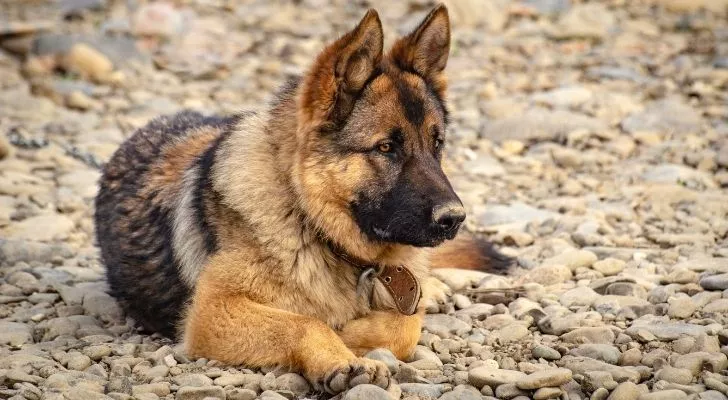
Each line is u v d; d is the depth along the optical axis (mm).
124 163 8789
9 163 12117
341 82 6844
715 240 9750
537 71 17219
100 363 6879
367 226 7008
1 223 10180
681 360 6578
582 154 12836
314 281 7051
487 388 6309
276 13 20844
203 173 7547
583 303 8070
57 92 15125
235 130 7543
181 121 9258
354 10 20984
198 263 7250
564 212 10977
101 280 8922
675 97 15320
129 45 17328
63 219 10398
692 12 21000
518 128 13789
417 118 7000
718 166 12219
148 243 7977
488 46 18641
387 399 5922
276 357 6621
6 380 6273
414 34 7316
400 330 7020
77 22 19844
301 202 6973
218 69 17188
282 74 16938
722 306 7664
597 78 16484
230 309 6824
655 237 9773
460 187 11875
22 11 20734
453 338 7477
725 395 6117
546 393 6117
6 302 8250
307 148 6922
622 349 7016
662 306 7801
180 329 7520
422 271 7547
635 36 19297
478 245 9117
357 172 6914
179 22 19125
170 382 6480
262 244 6930
